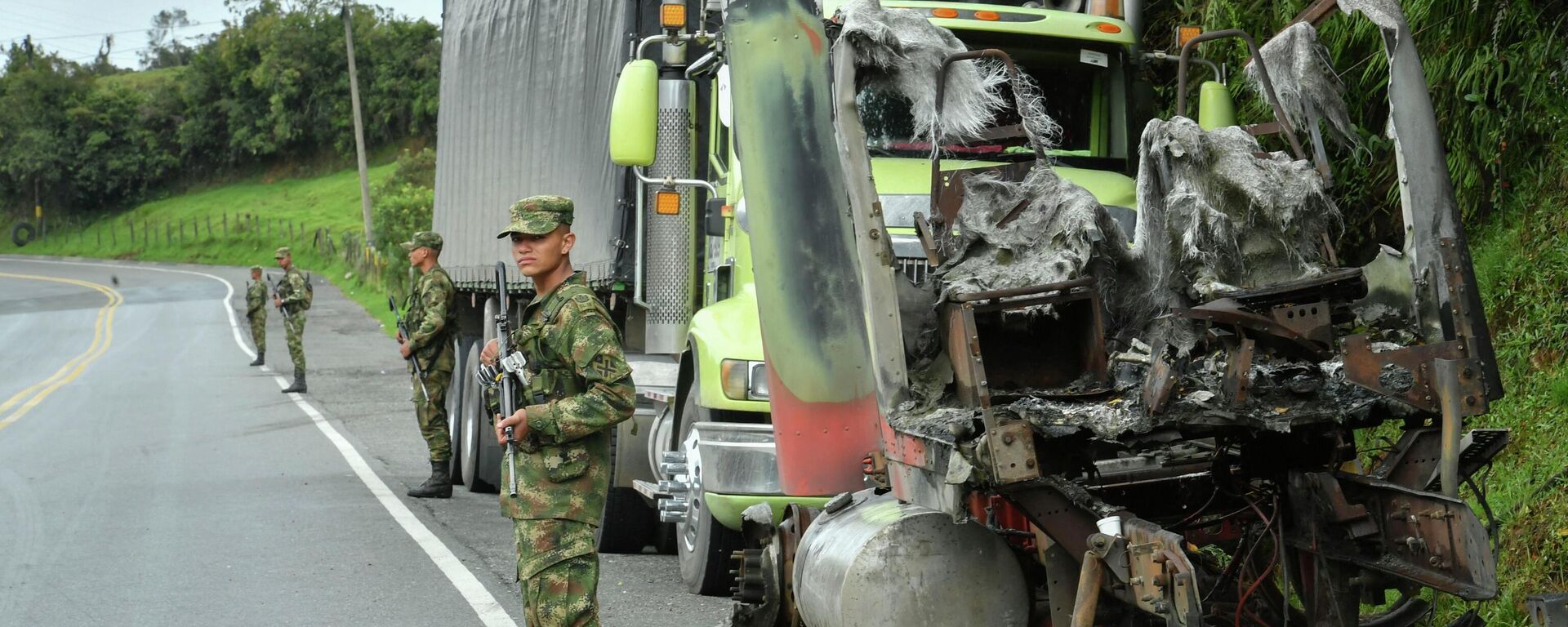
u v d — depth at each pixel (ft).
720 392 21.76
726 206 24.04
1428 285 13.65
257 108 296.10
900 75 15.78
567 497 16.28
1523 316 22.08
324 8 286.87
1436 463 13.93
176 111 308.60
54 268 238.07
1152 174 14.89
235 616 22.48
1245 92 26.78
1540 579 17.20
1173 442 13.50
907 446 14.26
